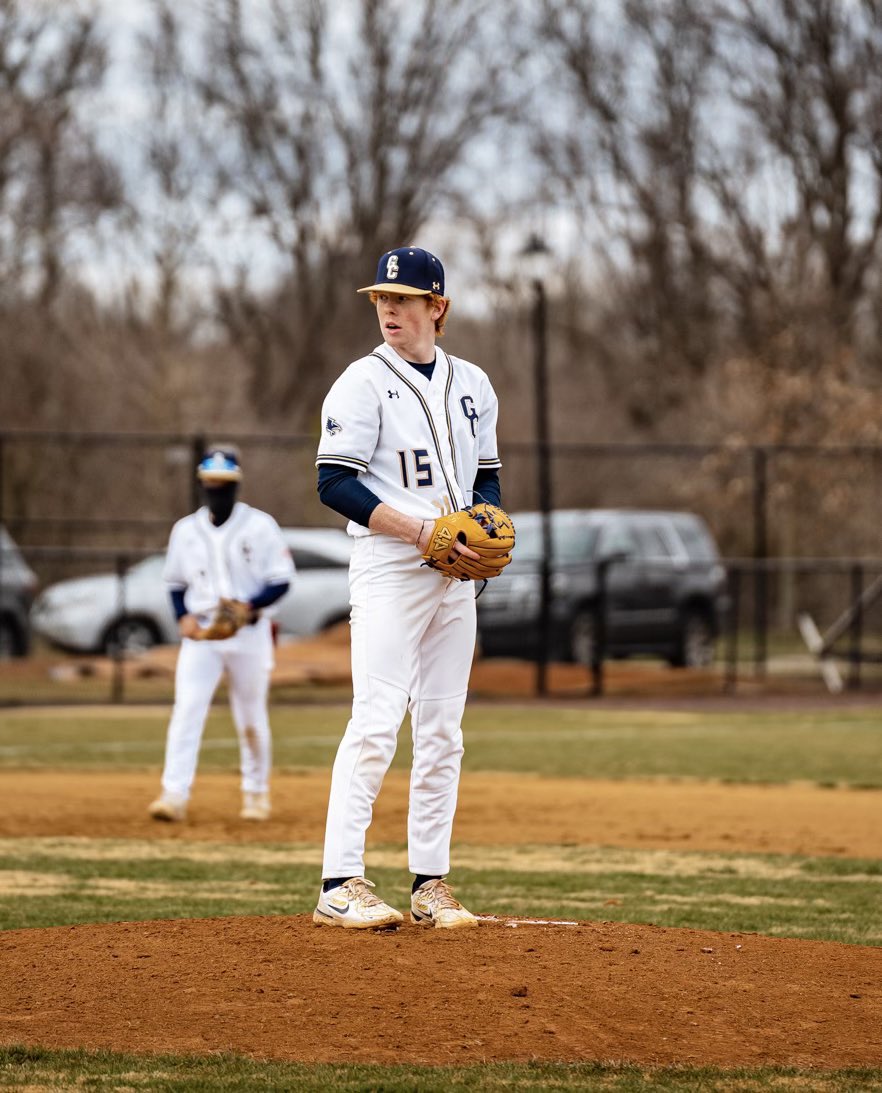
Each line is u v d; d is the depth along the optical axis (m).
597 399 111.88
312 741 43.47
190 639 27.41
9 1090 11.47
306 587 64.69
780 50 110.88
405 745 42.59
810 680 66.62
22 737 44.44
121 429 93.38
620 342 118.50
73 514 78.06
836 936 18.11
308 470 76.44
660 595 67.12
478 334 123.00
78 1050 12.32
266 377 121.19
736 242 112.75
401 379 15.30
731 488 89.12
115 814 28.83
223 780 34.91
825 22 110.56
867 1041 12.66
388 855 24.62
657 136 115.75
